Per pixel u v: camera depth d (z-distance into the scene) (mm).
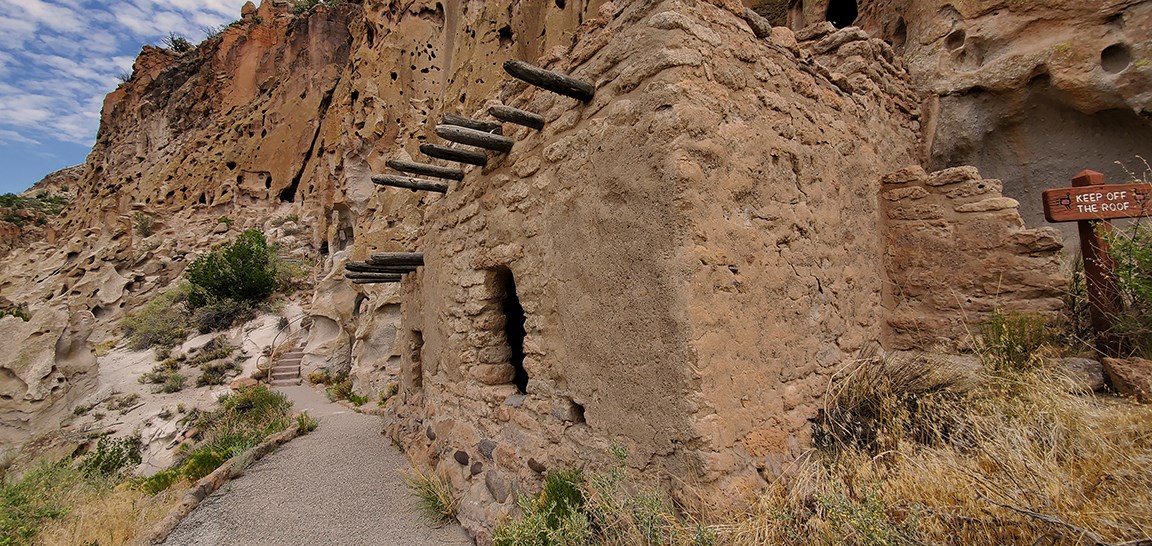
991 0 5410
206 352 16328
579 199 3504
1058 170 5285
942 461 2699
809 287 3648
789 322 3420
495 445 4391
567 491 3232
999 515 2246
